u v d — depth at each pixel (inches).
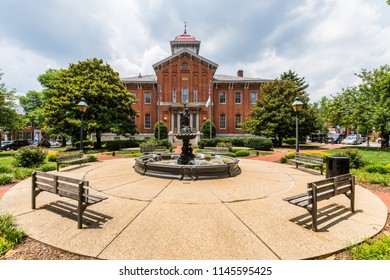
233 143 870.4
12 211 157.6
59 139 1695.4
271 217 150.5
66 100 704.4
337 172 253.9
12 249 110.3
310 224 139.6
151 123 1197.1
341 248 111.4
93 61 826.8
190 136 337.7
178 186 230.4
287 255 105.8
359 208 169.5
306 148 850.8
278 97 885.8
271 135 908.6
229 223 139.8
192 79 1138.7
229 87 1205.1
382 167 301.3
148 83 1189.1
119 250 108.7
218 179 267.0
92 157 448.5
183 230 129.4
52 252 108.3
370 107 697.0
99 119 749.9
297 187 233.9
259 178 278.4
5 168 306.0
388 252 102.4
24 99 1624.0
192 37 1362.0
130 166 372.2
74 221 141.3
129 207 167.3
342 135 1471.5
